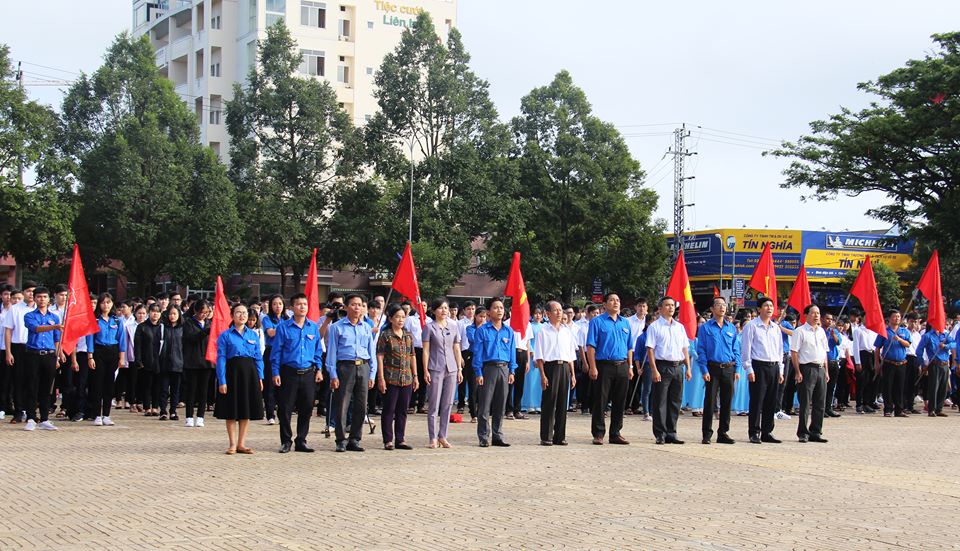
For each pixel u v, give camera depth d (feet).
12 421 55.42
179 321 61.46
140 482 34.04
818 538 26.27
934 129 112.16
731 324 51.21
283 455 42.83
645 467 40.19
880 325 71.05
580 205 158.30
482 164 156.25
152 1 254.27
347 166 159.33
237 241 148.66
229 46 224.53
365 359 45.32
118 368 60.23
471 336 53.78
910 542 26.07
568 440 51.72
